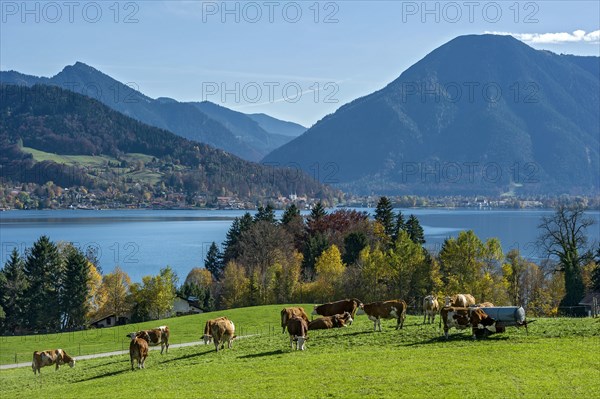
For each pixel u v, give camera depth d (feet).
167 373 120.26
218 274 536.01
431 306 149.59
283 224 520.42
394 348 121.80
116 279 386.52
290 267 387.34
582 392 90.27
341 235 469.57
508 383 94.58
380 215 475.72
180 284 511.40
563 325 131.85
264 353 130.21
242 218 541.75
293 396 95.09
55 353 172.76
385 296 326.44
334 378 101.91
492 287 291.17
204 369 118.01
